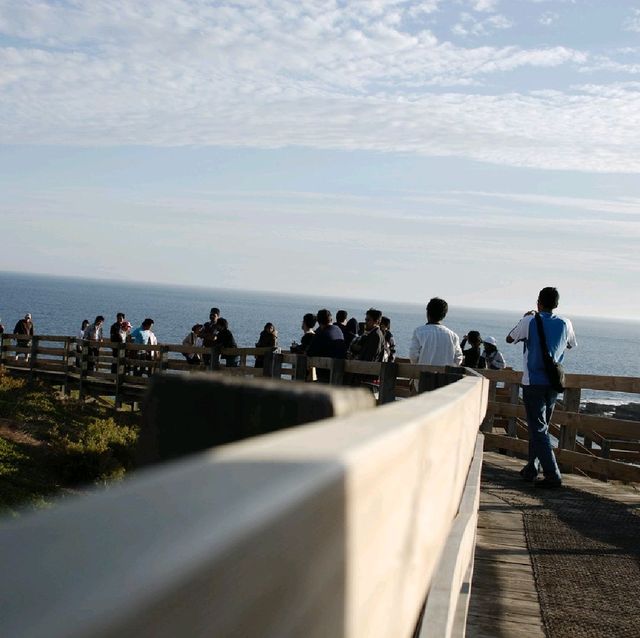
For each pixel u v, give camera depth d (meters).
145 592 0.30
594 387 8.70
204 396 1.40
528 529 5.61
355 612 0.84
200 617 0.36
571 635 3.46
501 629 3.49
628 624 3.65
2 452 13.87
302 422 1.30
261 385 1.32
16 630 0.26
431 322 9.05
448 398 2.32
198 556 0.35
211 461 0.51
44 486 12.95
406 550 1.28
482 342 12.73
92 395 21.50
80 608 0.28
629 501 6.97
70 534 0.33
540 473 8.52
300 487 0.51
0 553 0.30
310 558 0.58
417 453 1.27
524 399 7.78
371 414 1.21
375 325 11.63
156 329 194.12
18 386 21.08
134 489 0.41
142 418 1.44
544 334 7.69
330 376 10.55
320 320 11.81
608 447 11.20
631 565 4.74
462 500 3.31
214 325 19.06
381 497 0.91
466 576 2.97
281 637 0.53
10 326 171.75
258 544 0.43
